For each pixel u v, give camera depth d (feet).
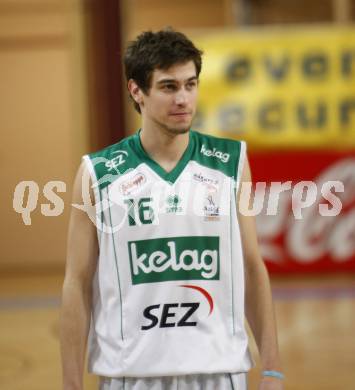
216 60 82.28
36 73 97.40
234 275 20.59
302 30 82.07
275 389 20.26
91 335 21.35
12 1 96.32
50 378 45.21
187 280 20.36
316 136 82.12
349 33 81.87
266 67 82.07
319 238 78.38
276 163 78.79
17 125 98.22
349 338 53.11
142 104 20.63
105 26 94.02
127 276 20.40
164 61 19.31
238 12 99.09
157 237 20.36
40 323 61.87
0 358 50.55
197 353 20.13
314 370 45.29
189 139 21.13
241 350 20.59
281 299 68.69
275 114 82.23
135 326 20.30
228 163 21.03
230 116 82.23
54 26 96.48
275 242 78.64
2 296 77.71
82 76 95.96
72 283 20.54
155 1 100.12
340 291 71.77
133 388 20.40
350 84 81.92
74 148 97.55
